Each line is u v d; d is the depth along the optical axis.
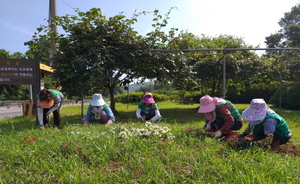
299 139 4.55
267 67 10.93
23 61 6.21
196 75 10.28
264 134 3.55
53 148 3.17
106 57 6.83
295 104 14.47
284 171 2.60
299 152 3.48
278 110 13.24
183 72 7.93
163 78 7.77
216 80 12.40
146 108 6.37
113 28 6.96
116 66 6.95
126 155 3.04
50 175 2.60
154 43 7.66
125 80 8.05
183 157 2.96
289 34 27.97
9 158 2.99
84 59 6.20
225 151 3.20
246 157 2.93
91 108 5.40
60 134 3.99
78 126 4.77
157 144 3.38
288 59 10.86
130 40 7.09
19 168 2.78
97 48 6.46
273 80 11.99
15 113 16.08
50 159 2.94
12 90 35.91
